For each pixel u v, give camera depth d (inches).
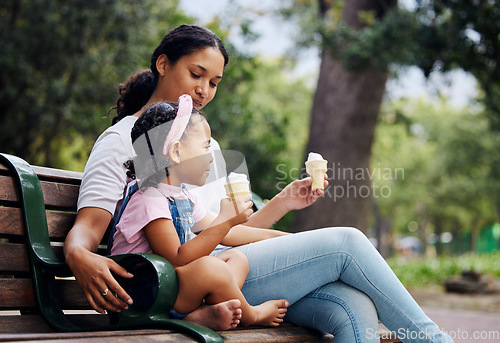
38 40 437.4
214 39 103.7
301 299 92.4
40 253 82.9
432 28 354.3
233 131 417.1
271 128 450.3
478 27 348.2
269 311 85.9
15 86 422.6
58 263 79.7
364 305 87.0
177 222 85.5
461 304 408.5
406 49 350.3
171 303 74.0
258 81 986.7
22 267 82.8
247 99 448.5
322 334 91.6
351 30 368.8
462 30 350.9
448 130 1275.8
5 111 447.5
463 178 1354.6
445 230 1844.2
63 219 90.6
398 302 86.8
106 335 62.6
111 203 83.1
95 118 430.0
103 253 95.0
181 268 78.3
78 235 78.9
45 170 92.0
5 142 462.6
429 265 657.6
